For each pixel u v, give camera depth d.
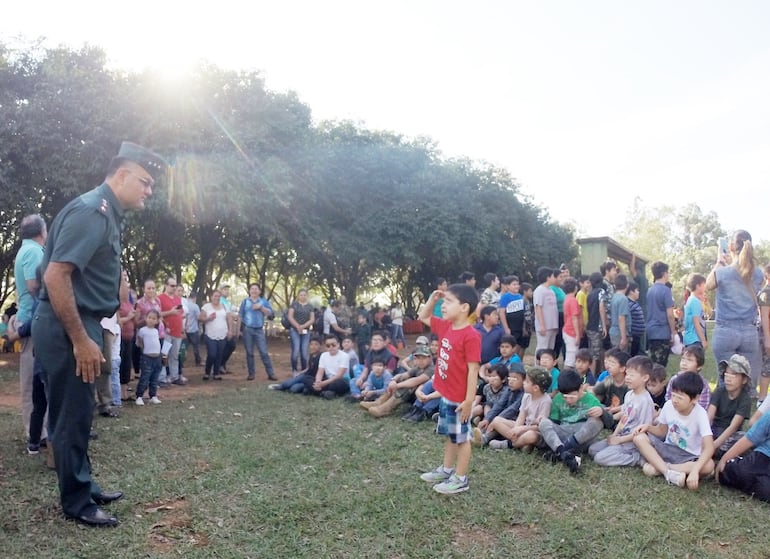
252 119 17.56
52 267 3.31
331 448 5.40
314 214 21.08
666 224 65.75
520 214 28.30
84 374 3.46
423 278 28.70
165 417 6.73
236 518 3.77
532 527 3.74
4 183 13.42
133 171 3.68
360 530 3.62
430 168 24.69
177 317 9.84
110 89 15.02
